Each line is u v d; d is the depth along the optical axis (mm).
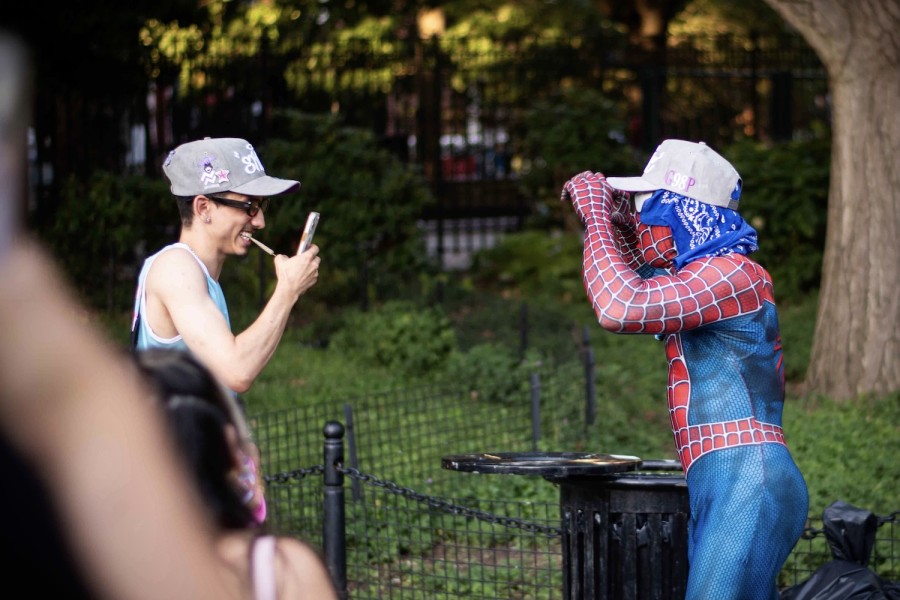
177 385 1668
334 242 12930
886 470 7371
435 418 7656
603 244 3416
